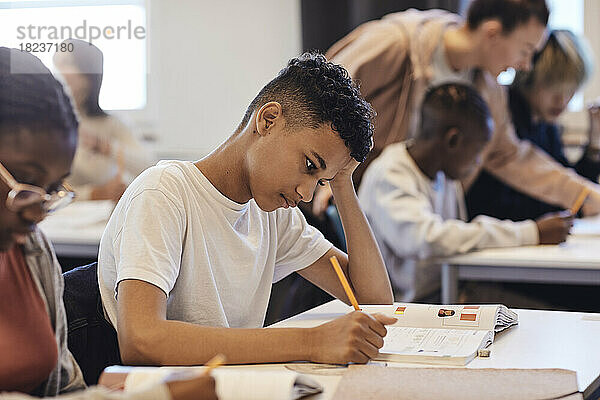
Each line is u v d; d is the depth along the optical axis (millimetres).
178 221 1351
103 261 1402
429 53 3100
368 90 3148
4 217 922
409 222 2529
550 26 3887
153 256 1279
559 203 3229
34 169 1046
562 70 3242
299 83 1330
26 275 1089
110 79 3760
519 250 2584
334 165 1323
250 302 1525
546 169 3221
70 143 1106
